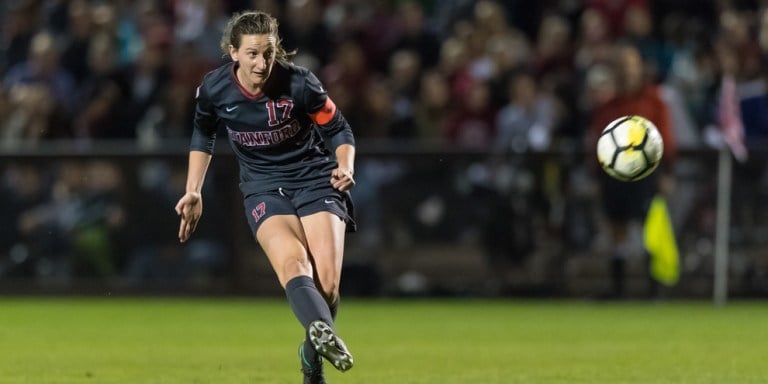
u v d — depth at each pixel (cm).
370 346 3316
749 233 4528
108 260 4797
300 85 2230
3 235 4822
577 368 2812
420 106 5066
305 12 5366
